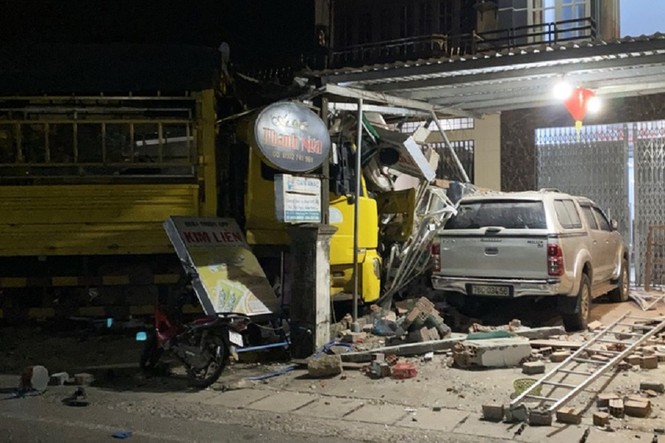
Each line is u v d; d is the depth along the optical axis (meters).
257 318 8.67
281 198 8.55
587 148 15.71
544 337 9.35
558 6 16.61
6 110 10.30
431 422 6.11
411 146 10.60
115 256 10.75
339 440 5.70
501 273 9.87
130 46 10.56
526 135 16.34
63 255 10.49
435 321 9.06
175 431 5.99
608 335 9.36
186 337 7.52
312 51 18.53
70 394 7.28
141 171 10.76
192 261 8.52
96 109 10.55
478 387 7.17
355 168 10.36
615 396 6.45
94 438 5.82
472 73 10.10
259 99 11.31
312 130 9.03
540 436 5.68
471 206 10.48
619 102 15.29
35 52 10.47
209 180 10.56
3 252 10.33
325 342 8.68
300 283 8.49
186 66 10.48
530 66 9.73
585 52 9.12
